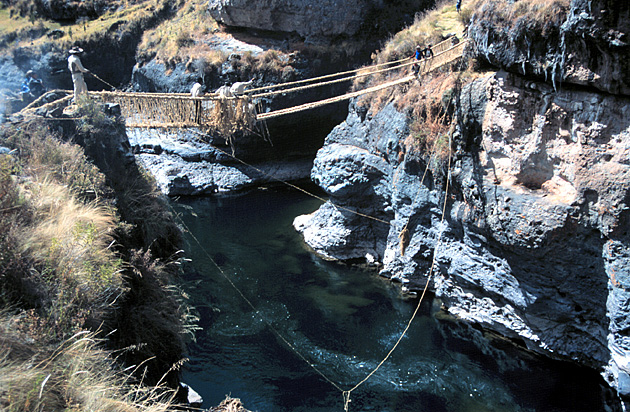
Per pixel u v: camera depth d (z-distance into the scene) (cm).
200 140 3741
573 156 1555
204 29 4228
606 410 1639
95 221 930
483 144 1797
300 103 3694
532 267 1750
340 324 2114
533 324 1862
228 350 1945
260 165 3809
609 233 1509
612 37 1314
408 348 1969
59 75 4688
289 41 3841
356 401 1697
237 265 2586
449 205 2030
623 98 1417
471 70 1845
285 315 2169
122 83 4925
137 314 1011
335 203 2650
